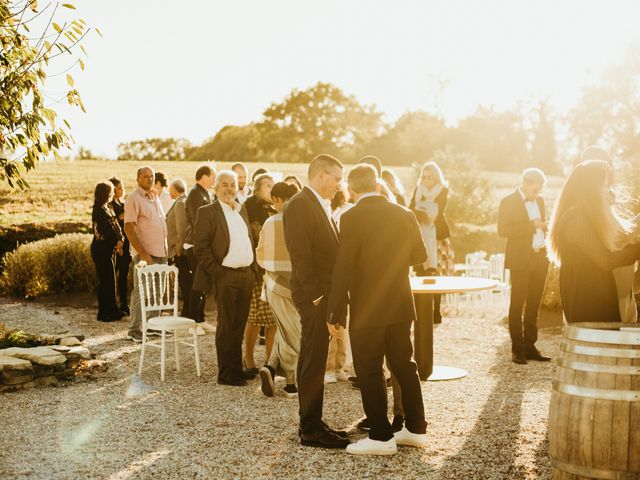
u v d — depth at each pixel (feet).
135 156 302.25
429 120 232.53
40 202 83.25
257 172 30.14
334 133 266.77
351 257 15.43
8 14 21.49
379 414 15.78
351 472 14.74
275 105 271.08
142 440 16.92
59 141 22.24
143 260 30.01
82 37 21.98
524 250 25.22
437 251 32.96
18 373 21.90
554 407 13.21
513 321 25.54
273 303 20.83
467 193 77.05
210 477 14.48
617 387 12.47
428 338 22.80
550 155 223.92
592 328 13.38
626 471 12.50
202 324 33.06
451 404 20.08
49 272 45.27
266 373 20.81
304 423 16.53
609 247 13.84
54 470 14.93
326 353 16.62
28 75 21.50
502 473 14.61
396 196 28.66
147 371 24.61
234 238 22.48
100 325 34.17
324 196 17.10
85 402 20.47
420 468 14.94
